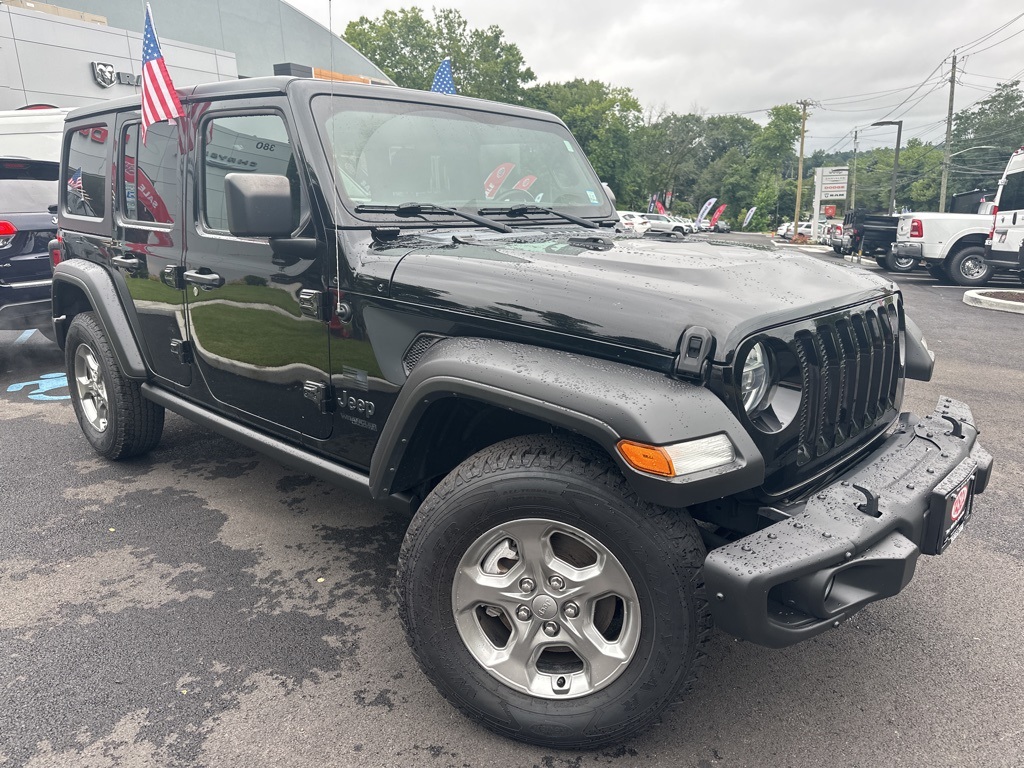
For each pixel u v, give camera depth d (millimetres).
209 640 2623
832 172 41750
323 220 2482
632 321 1886
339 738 2158
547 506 1907
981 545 3314
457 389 2004
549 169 3393
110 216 3660
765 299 1984
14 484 3943
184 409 3400
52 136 10047
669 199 79062
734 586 1719
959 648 2580
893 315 2510
